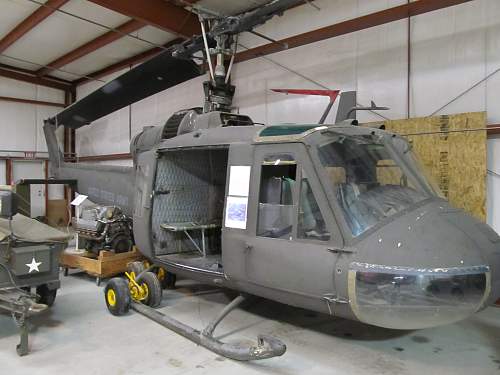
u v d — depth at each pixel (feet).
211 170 15.65
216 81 14.35
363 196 9.43
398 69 17.79
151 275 13.73
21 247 11.60
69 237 12.92
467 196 15.44
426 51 16.99
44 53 31.09
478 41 15.66
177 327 11.39
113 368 9.66
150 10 21.44
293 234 9.67
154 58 16.28
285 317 13.10
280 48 22.04
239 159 11.08
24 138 36.96
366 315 8.55
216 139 12.09
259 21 12.31
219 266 12.67
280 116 22.41
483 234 9.17
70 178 22.81
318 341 11.25
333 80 20.06
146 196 13.99
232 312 13.55
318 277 9.07
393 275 8.11
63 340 11.26
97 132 37.86
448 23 16.39
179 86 29.30
